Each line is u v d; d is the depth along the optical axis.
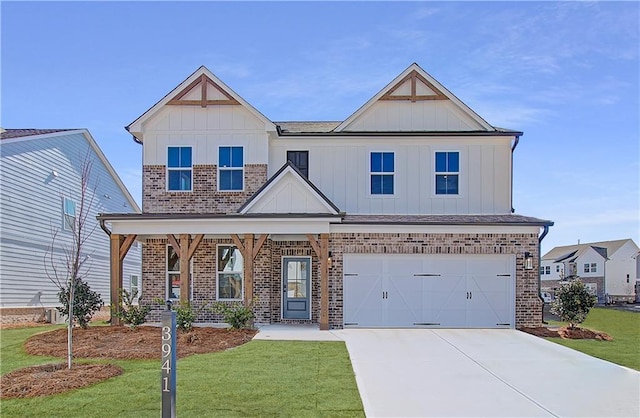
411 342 13.62
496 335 14.95
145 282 18.11
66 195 23.33
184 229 16.17
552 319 21.62
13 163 19.81
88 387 8.93
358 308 16.55
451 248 16.59
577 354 12.26
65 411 7.71
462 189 18.59
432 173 18.70
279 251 18.06
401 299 16.62
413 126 19.03
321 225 16.12
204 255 18.03
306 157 18.94
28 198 20.70
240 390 8.77
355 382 9.36
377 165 18.80
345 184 18.73
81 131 24.36
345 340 13.82
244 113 18.59
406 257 16.70
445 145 18.77
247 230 16.11
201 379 9.45
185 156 18.59
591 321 21.72
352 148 18.88
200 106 18.64
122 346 12.52
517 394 8.93
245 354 11.73
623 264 54.81
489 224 16.50
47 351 12.14
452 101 18.97
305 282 18.03
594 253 56.00
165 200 18.45
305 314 17.91
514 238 16.64
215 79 18.59
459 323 16.58
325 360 11.13
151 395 8.47
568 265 58.84
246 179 18.36
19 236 20.11
